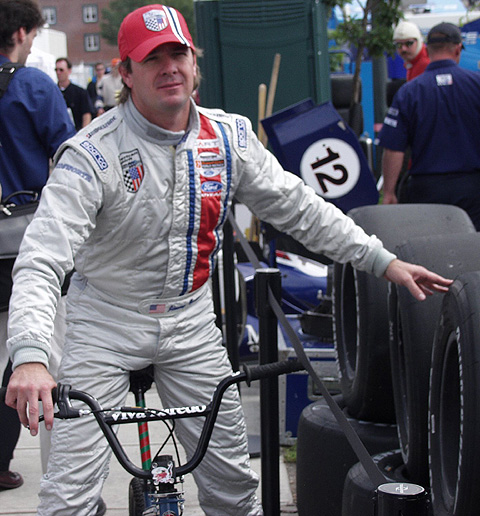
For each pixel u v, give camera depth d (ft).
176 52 8.52
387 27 30.40
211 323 9.64
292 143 17.39
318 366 15.55
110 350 9.12
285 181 9.69
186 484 13.96
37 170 12.42
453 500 8.65
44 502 8.95
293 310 18.90
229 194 9.29
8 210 11.82
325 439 12.12
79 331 9.18
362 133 31.24
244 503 9.91
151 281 9.06
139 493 9.02
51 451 9.02
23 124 12.23
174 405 9.66
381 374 11.94
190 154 8.86
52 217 8.18
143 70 8.50
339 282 13.83
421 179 18.70
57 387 7.15
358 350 12.34
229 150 9.14
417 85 18.47
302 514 12.71
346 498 10.66
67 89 36.24
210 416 7.46
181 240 8.98
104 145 8.60
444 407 9.04
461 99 18.17
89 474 8.98
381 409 12.19
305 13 27.89
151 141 8.75
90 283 9.23
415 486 5.94
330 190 17.57
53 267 8.04
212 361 9.56
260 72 28.14
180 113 8.86
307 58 28.12
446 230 12.35
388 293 11.64
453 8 39.65
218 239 9.43
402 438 10.95
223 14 27.84
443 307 8.98
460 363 8.18
